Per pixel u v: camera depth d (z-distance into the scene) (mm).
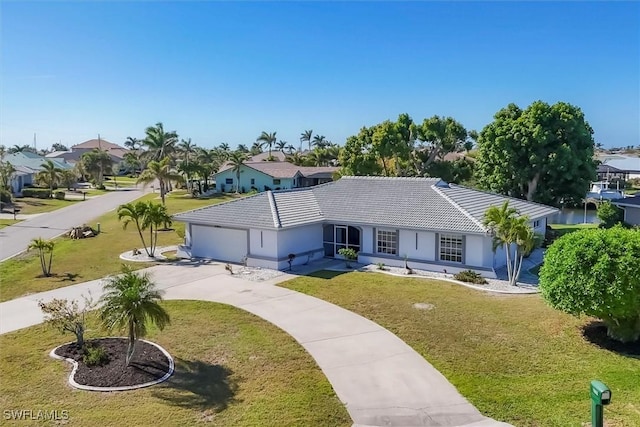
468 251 25641
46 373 14102
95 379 13617
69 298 22031
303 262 28750
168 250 33344
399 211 28469
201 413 11828
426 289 22938
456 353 15375
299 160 102625
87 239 38094
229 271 26750
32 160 95188
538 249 32031
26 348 16094
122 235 39844
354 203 30812
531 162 43531
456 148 60812
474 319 18500
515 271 23609
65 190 84125
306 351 15727
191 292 22859
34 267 28438
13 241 37281
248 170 81812
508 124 44906
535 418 11453
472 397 12562
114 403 12336
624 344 15555
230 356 15367
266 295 22219
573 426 10977
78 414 11789
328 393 12898
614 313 14828
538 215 30562
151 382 13461
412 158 61750
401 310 19766
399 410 12047
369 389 13117
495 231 24172
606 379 13281
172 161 92688
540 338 16422
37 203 64125
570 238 16016
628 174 93250
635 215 37875
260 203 29953
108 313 14117
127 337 16891
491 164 47031
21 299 21953
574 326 17266
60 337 17062
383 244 28438
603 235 15391
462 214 26359
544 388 12898
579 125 43344
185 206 60188
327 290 22938
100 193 80938
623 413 11469
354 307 20250
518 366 14328
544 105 43594
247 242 28594
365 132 62625
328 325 18141
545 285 16281
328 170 85688
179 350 15836
